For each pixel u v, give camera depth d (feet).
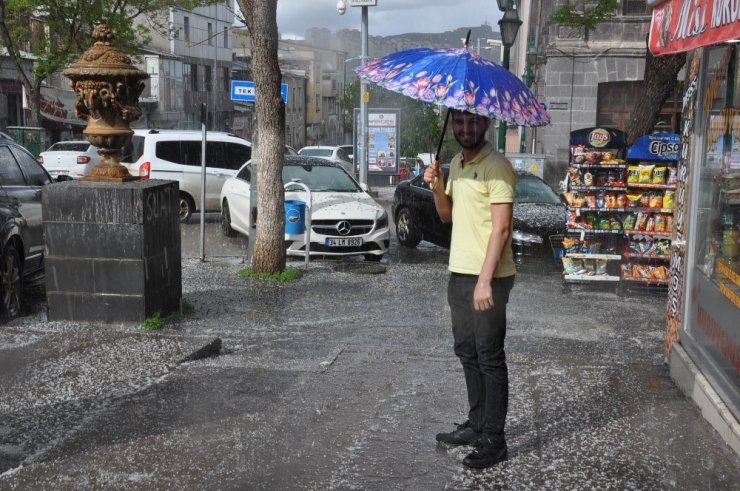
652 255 31.35
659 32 17.90
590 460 13.71
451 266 13.50
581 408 16.48
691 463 13.61
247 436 14.64
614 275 31.63
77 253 22.70
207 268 34.88
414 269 36.40
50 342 20.47
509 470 13.25
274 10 30.89
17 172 28.71
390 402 16.79
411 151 119.96
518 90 13.08
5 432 14.56
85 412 15.70
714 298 15.99
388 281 32.94
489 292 12.52
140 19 159.94
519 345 22.56
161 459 13.50
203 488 12.42
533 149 96.78
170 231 24.66
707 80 17.33
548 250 36.60
